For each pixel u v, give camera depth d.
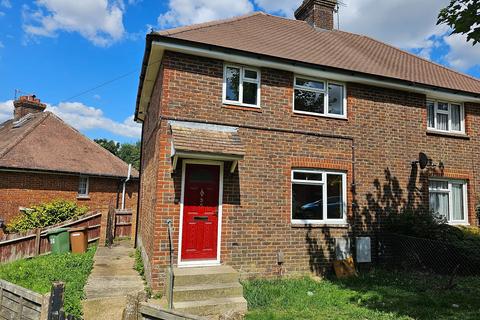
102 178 19.94
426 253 9.49
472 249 9.11
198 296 6.84
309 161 9.56
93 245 14.15
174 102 8.34
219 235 8.38
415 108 11.21
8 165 16.02
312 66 9.43
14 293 4.73
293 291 7.65
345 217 9.87
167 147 8.13
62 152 19.38
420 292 7.58
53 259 10.45
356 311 6.33
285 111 9.49
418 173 10.94
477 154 12.04
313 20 14.55
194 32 9.23
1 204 15.95
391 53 14.09
